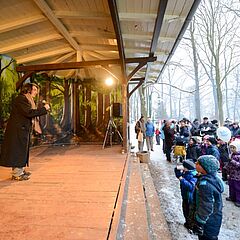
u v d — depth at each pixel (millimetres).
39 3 3592
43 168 4180
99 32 4961
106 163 4621
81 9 3957
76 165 4441
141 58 5289
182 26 4215
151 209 3275
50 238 1706
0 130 5355
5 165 3029
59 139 7816
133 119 25141
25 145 3139
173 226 3850
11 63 5898
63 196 2645
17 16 4117
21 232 1803
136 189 3352
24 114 3055
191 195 3494
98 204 2389
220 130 6188
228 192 5520
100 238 1702
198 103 15945
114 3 2988
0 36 4812
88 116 8375
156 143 14414
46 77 7477
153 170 7840
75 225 1915
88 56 6832
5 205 2373
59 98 7895
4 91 5578
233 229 3799
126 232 2055
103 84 8445
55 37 5215
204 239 2990
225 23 13289
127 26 4398
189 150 6965
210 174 2891
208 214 2770
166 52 5969
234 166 4844
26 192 2789
